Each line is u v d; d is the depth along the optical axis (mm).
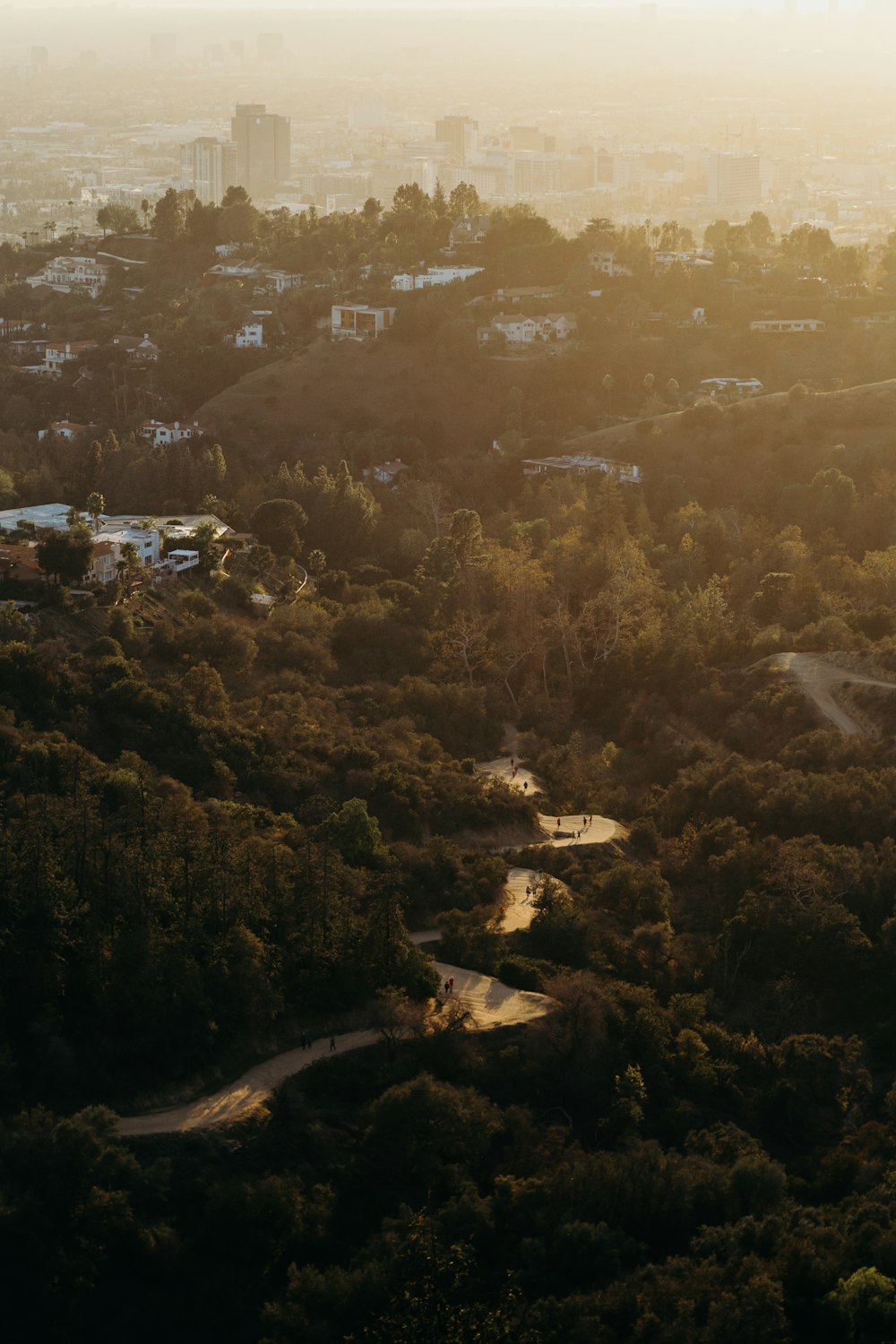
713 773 134500
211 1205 80062
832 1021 103625
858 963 105250
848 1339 72062
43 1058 86250
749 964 108688
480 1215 79938
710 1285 73812
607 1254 77438
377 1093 89375
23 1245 75938
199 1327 76500
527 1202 81375
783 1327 71562
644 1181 81875
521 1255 77938
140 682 133500
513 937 107312
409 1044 92812
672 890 120938
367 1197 83250
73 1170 78250
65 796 106812
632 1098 90875
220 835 103125
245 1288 78000
